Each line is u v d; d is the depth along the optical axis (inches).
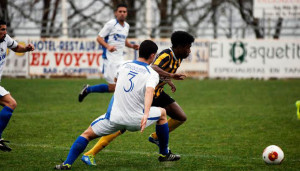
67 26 2578.7
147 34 2388.0
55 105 1489.9
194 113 1334.9
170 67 761.0
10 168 670.5
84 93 1229.7
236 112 1358.3
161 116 691.4
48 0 2701.8
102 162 724.7
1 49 791.7
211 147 868.6
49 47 2245.3
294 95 1790.1
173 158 718.5
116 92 652.1
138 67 649.0
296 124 1154.7
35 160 730.8
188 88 1977.1
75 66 2240.4
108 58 1234.6
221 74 2300.7
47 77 2300.7
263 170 675.4
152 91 622.5
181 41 745.0
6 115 758.5
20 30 2603.3
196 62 2284.7
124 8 1233.4
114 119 641.0
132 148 848.9
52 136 967.0
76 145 651.5
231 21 2605.8
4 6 2618.1
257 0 2546.8
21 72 2272.4
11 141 904.3
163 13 2726.4
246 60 2303.2
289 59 2309.3
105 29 1213.1
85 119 1213.1
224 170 676.7
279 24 2699.3
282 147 872.3
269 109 1425.9
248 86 2050.9
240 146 879.1
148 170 666.2
